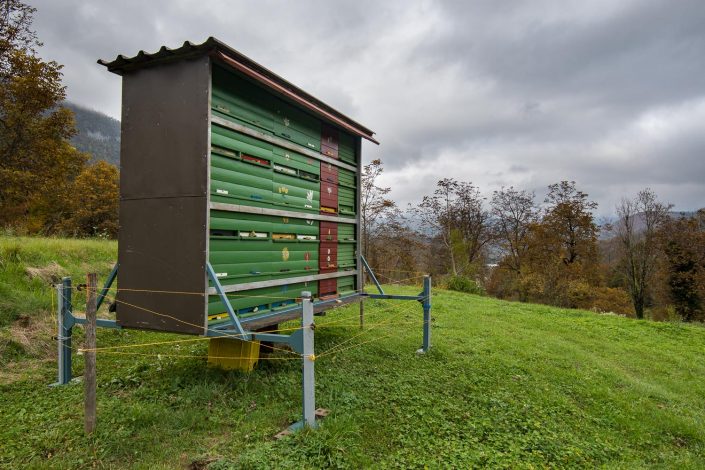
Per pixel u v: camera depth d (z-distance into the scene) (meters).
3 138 17.00
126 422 4.79
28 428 4.71
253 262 6.23
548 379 7.63
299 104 6.99
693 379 8.84
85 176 34.44
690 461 4.96
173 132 5.46
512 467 4.28
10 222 17.55
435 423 5.24
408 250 35.59
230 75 5.80
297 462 4.06
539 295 34.78
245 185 6.06
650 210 37.09
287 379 6.37
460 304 16.62
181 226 5.37
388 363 7.80
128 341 8.12
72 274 10.69
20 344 7.01
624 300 33.75
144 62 5.62
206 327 5.19
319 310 7.50
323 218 8.18
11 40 16.30
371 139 9.65
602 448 5.05
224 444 4.47
